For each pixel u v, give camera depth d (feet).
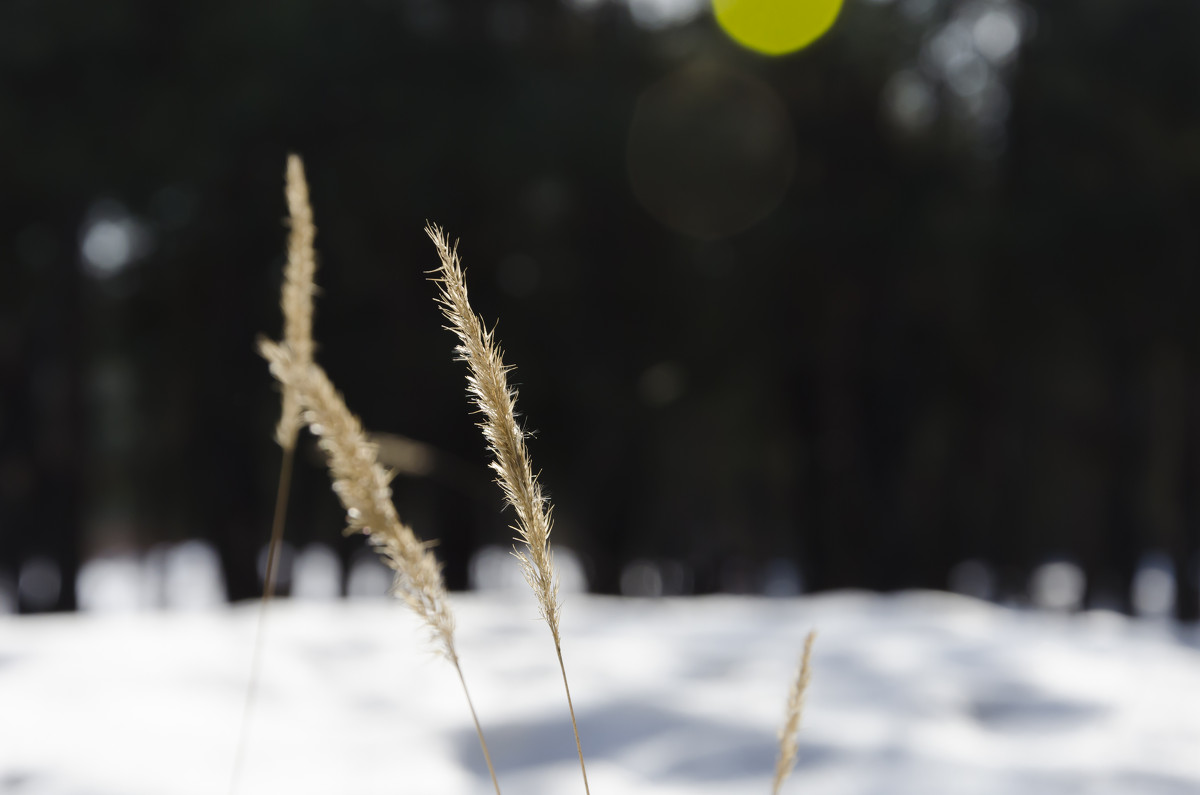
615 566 60.95
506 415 2.85
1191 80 55.67
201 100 50.60
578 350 56.24
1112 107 56.44
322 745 7.23
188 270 54.13
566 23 60.13
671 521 77.82
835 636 12.33
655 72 59.93
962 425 65.21
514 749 7.35
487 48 54.60
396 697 8.70
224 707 8.23
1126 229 53.62
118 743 7.08
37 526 61.52
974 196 60.34
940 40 65.21
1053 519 76.48
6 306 57.31
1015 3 61.26
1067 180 56.54
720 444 72.33
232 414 55.31
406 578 3.02
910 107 64.59
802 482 65.62
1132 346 59.26
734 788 6.55
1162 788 6.36
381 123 50.06
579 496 59.36
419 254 51.42
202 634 11.88
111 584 96.89
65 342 60.18
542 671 9.91
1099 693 9.06
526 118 51.08
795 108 60.95
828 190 60.29
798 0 60.13
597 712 8.28
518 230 53.01
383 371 50.85
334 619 13.19
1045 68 59.06
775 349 61.26
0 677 9.21
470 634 12.18
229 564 56.75
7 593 64.59
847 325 61.57
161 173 50.29
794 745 3.35
